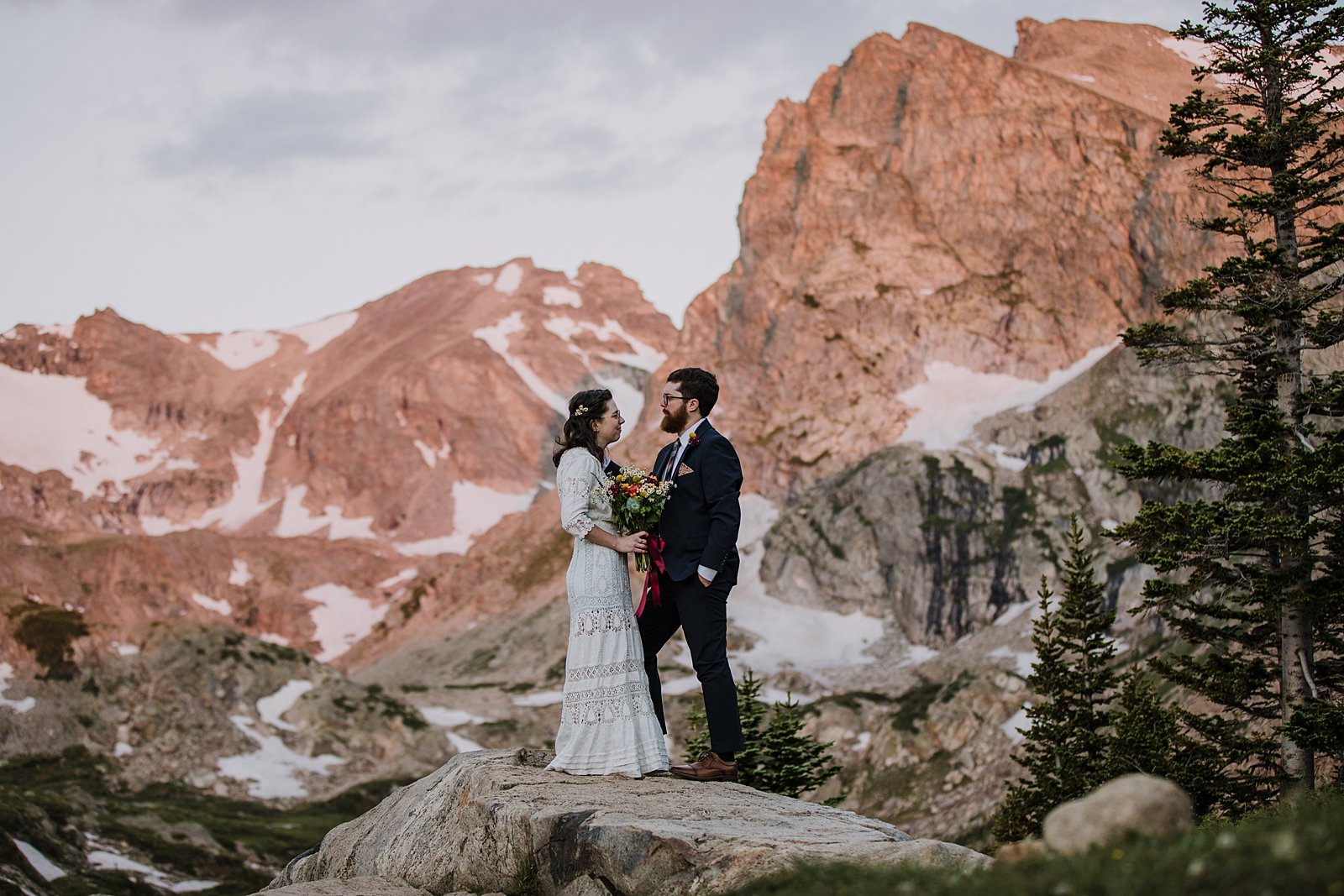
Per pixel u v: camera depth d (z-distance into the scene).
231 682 147.00
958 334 195.50
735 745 11.73
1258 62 31.67
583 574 11.90
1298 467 28.36
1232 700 31.25
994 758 101.06
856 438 188.75
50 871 84.50
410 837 12.09
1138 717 32.28
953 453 173.25
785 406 199.12
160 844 96.44
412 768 136.75
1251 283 31.30
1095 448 163.12
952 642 152.50
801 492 187.00
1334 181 32.03
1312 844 6.12
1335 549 29.98
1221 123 33.00
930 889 6.51
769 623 163.88
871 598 164.00
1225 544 29.59
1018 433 172.62
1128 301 193.38
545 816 10.24
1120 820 6.81
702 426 12.01
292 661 154.38
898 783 104.44
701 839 9.04
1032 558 154.38
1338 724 27.05
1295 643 29.27
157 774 129.00
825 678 148.25
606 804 10.34
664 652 154.88
